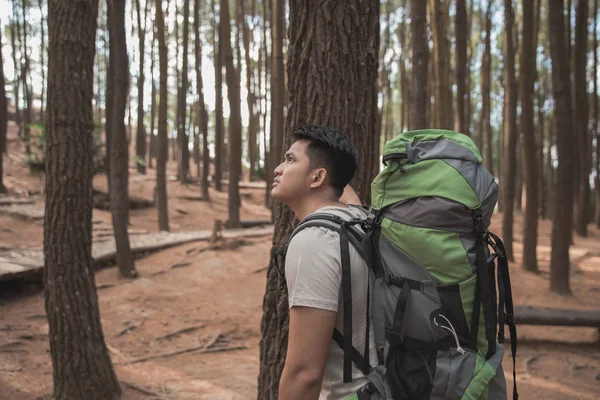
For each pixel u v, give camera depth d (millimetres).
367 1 2133
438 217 1130
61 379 3453
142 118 17359
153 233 10977
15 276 6500
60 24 3316
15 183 13227
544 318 5121
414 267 1149
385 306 1167
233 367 4797
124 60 7617
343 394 1202
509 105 9258
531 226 8727
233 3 19766
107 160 13320
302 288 1159
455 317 1130
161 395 3990
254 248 9492
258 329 6039
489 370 1146
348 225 1212
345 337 1171
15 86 18250
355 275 1178
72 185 3400
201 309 6633
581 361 4754
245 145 29016
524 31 8359
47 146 3400
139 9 15133
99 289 7039
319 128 1359
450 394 1101
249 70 17875
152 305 6648
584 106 13453
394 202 1185
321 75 2088
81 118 3416
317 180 1346
